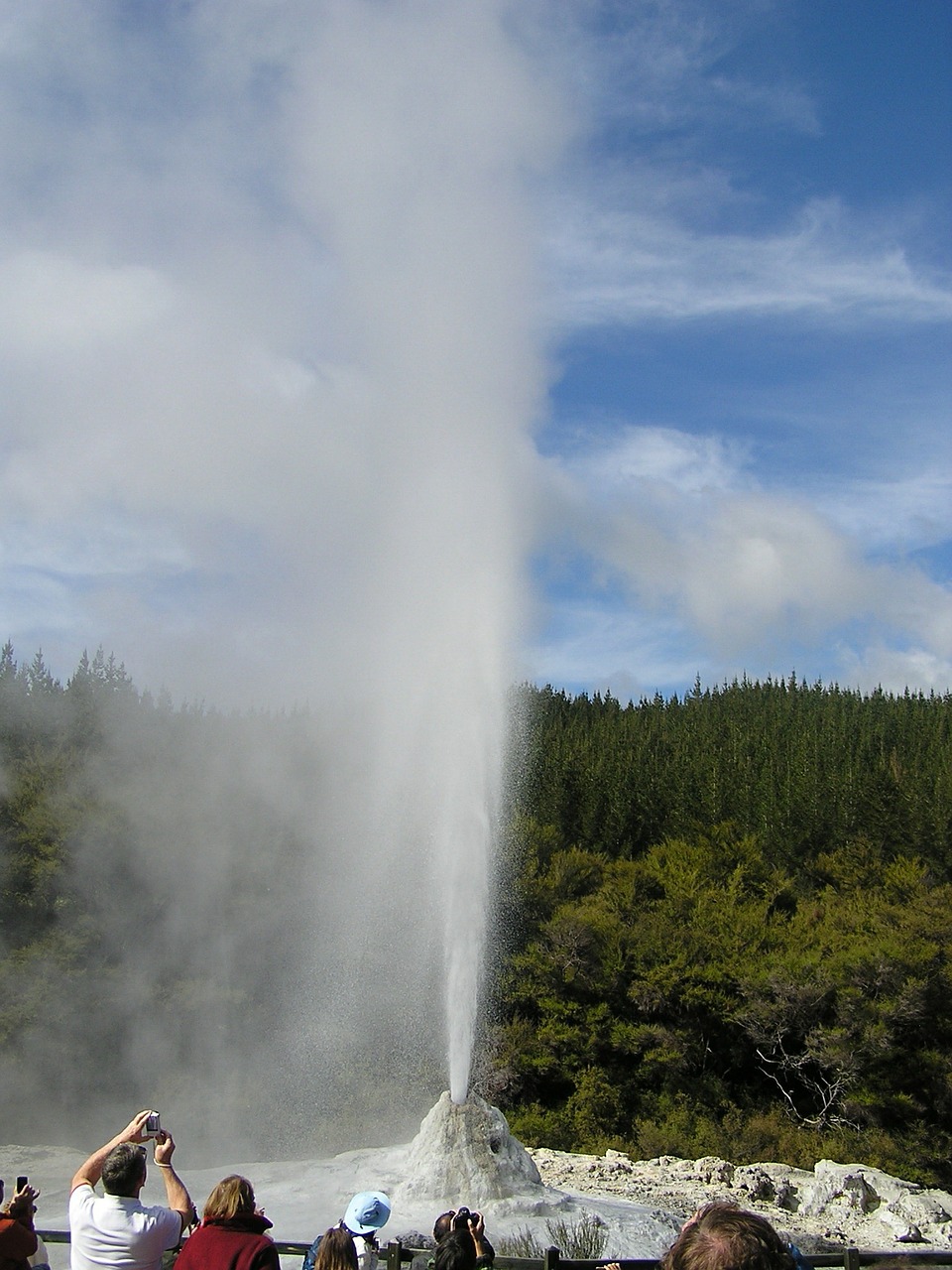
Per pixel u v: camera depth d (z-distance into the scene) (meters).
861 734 86.25
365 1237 6.62
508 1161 13.45
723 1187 18.00
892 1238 16.27
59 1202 14.14
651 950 37.78
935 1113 33.72
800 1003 34.56
